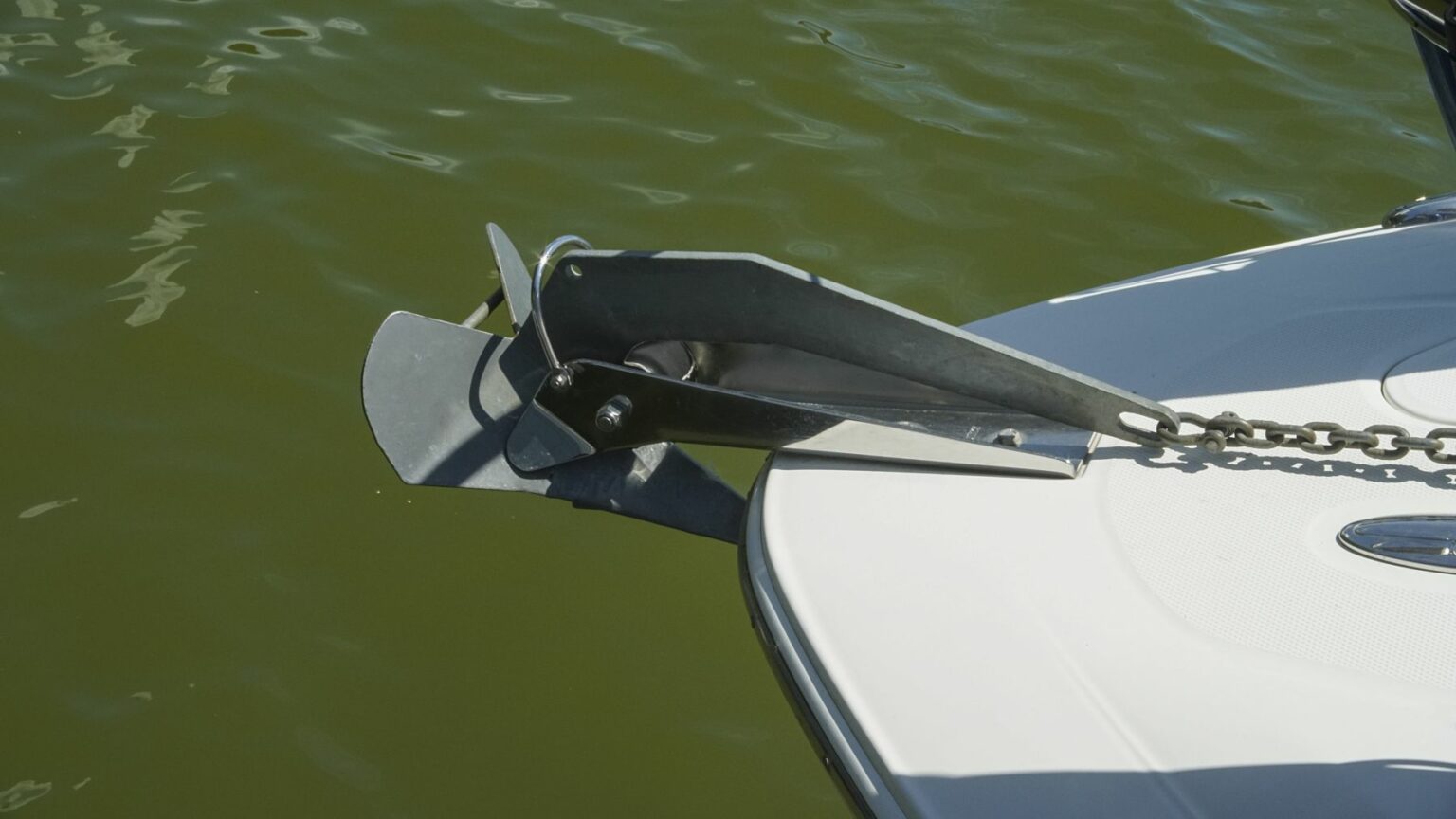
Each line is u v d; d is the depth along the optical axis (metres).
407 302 3.26
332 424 2.91
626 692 2.42
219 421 2.89
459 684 2.40
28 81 3.97
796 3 4.70
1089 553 1.63
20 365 2.98
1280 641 1.49
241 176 3.65
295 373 3.03
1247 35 4.79
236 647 2.43
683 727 2.37
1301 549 1.61
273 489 2.74
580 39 4.38
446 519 2.73
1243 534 1.64
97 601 2.48
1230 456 1.77
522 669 2.44
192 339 3.09
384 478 2.80
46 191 3.53
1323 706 1.41
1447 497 1.67
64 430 2.82
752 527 1.78
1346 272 2.20
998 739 1.42
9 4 4.34
